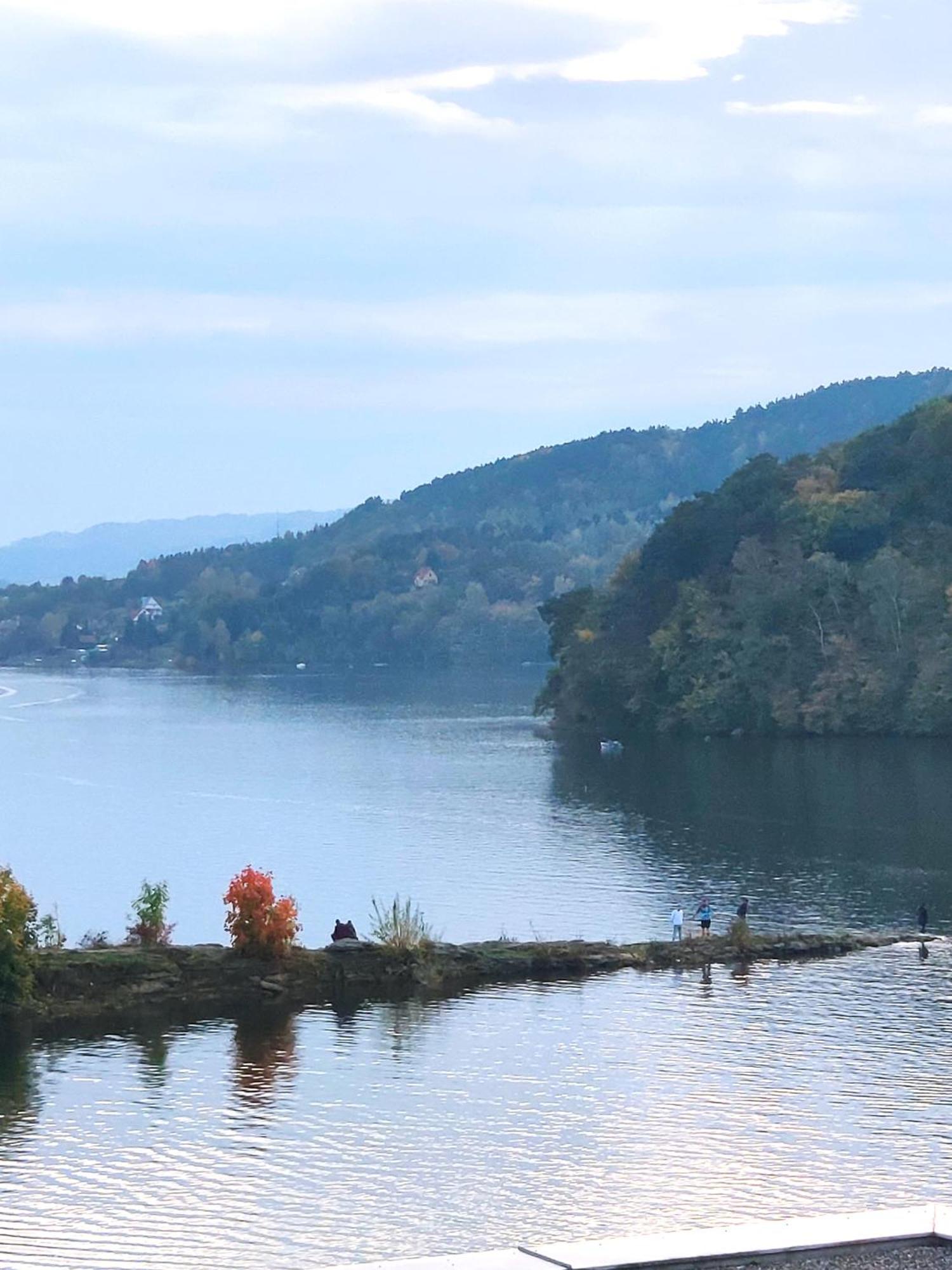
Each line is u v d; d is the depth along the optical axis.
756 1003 71.06
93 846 132.25
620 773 178.38
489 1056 61.81
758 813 143.75
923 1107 55.12
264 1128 52.88
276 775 186.25
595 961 77.69
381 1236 44.00
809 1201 46.28
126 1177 48.34
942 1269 30.22
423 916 94.31
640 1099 56.25
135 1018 67.19
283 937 71.50
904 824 134.88
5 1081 58.03
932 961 80.50
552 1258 30.30
